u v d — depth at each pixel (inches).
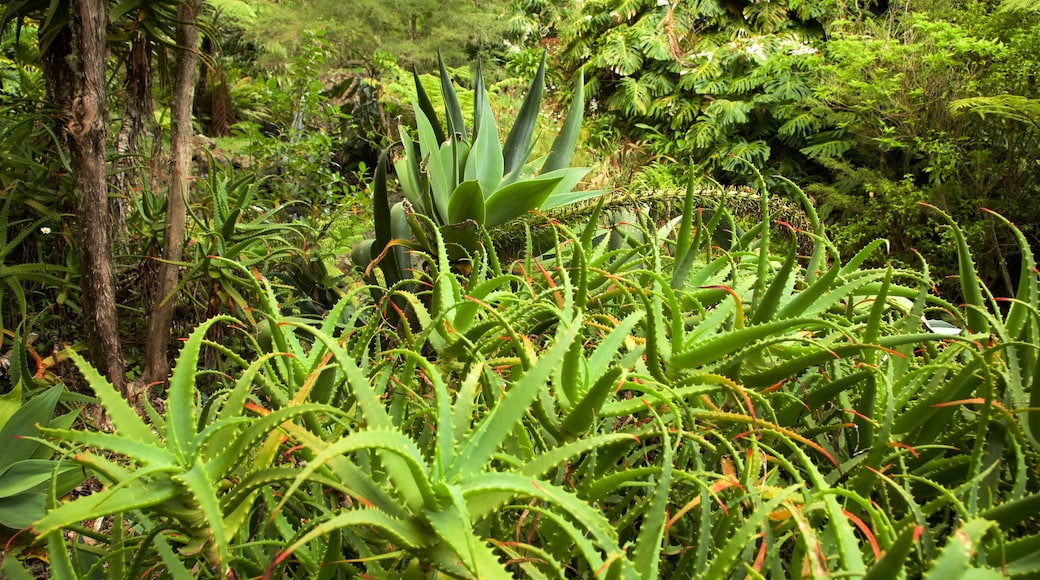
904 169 233.1
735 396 30.1
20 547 33.3
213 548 21.8
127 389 76.6
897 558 15.9
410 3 333.7
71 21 71.1
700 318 36.5
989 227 195.5
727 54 291.4
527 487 18.6
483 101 96.7
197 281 84.9
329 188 154.9
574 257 44.2
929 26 212.7
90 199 72.3
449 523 18.5
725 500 27.4
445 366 34.2
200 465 20.2
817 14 298.0
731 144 277.4
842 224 236.1
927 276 37.6
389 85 273.4
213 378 77.9
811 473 21.9
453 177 91.0
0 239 78.4
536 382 20.6
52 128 86.4
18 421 46.1
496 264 43.6
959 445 30.3
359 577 22.5
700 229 38.8
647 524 20.2
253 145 152.7
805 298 34.6
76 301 89.1
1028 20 213.3
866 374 29.1
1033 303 32.5
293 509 27.7
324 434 29.1
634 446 31.3
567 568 26.7
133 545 25.8
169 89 112.7
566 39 357.7
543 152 243.8
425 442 29.2
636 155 245.4
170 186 81.8
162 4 81.9
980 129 209.2
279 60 301.3
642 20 318.7
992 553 20.8
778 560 23.2
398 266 74.3
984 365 26.1
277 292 82.4
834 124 255.3
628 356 32.2
